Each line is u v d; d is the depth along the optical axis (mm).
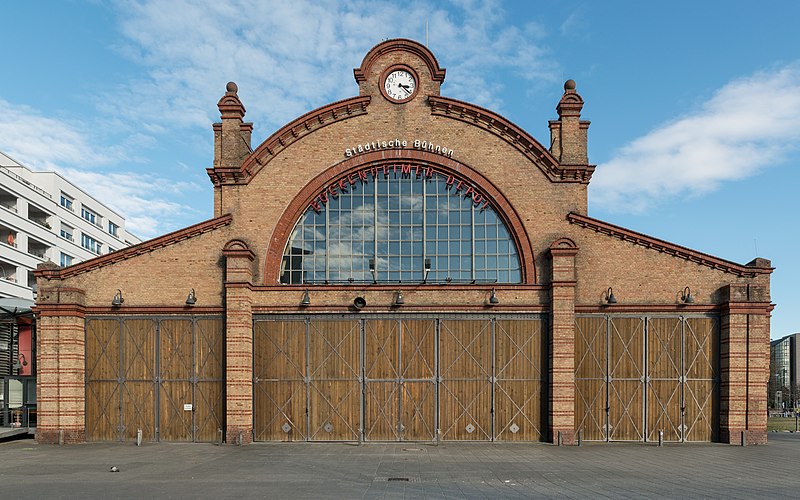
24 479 17188
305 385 26031
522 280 26750
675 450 23562
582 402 25812
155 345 26312
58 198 70062
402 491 15133
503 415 25844
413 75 27969
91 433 25984
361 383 26031
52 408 25484
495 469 18781
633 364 25984
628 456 21844
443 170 27609
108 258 26484
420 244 27391
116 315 26438
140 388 26141
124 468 19125
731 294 25500
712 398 25844
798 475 17844
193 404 25969
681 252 26203
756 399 25234
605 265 26453
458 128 27656
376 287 26281
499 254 27188
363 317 26297
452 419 25859
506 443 25281
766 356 25438
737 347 25391
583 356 26047
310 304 26281
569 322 25562
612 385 25906
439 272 27219
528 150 27312
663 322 26172
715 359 25953
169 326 26375
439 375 26016
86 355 26328
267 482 16469
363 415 25922
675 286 26234
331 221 27562
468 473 18000
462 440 25703
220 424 25859
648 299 26203
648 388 25922
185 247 26766
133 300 26438
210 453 22625
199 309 26281
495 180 27312
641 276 26328
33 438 28047
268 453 22562
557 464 19891
